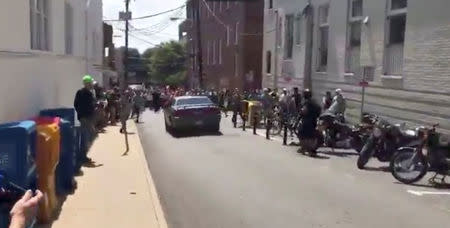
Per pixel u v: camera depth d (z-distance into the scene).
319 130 16.39
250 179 12.07
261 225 8.21
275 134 23.14
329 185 11.34
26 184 6.52
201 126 24.06
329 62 24.95
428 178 12.32
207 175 12.66
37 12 11.91
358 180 11.95
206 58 60.94
